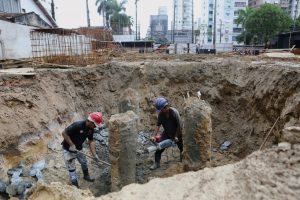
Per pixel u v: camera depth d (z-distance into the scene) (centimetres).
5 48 1042
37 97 677
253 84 727
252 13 2958
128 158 511
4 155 543
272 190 222
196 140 530
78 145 534
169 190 261
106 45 1577
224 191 241
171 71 929
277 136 527
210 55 1450
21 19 1435
